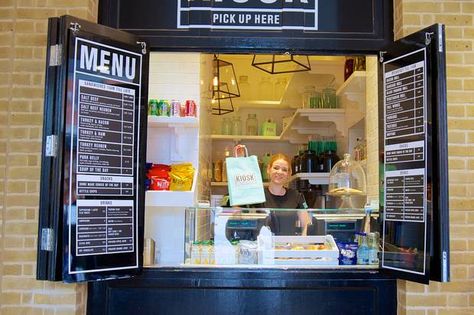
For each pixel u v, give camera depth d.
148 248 2.78
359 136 3.56
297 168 4.21
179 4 2.77
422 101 2.40
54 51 2.34
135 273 2.47
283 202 3.39
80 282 2.46
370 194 3.12
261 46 2.76
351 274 2.67
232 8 2.77
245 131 5.18
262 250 2.73
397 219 2.50
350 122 3.89
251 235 2.76
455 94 2.67
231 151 4.85
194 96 3.11
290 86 4.66
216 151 4.99
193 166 3.12
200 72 3.18
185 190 2.89
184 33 2.75
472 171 2.63
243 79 5.00
